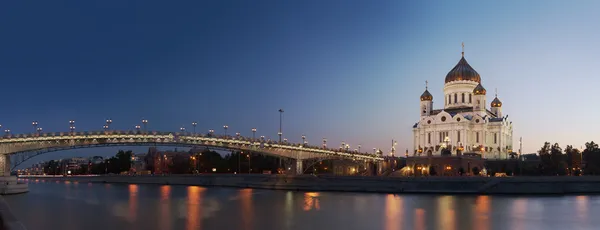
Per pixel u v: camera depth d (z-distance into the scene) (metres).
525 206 85.00
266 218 69.56
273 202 94.38
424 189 117.56
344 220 67.25
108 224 63.38
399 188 119.94
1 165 137.25
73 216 71.62
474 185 115.12
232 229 59.53
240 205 88.19
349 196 109.25
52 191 129.88
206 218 69.62
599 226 62.78
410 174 167.62
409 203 90.69
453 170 162.88
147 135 155.00
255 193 122.00
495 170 181.88
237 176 159.00
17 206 85.88
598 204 89.12
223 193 122.19
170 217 70.69
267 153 178.12
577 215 72.81
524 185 114.38
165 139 157.50
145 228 59.91
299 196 110.25
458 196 107.81
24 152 148.12
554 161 178.38
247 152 185.38
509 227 61.62
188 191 132.12
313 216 71.69
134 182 189.75
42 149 153.25
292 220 67.44
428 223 64.44
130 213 75.50
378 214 73.69
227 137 168.88
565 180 116.69
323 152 197.50
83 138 146.62
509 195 110.19
